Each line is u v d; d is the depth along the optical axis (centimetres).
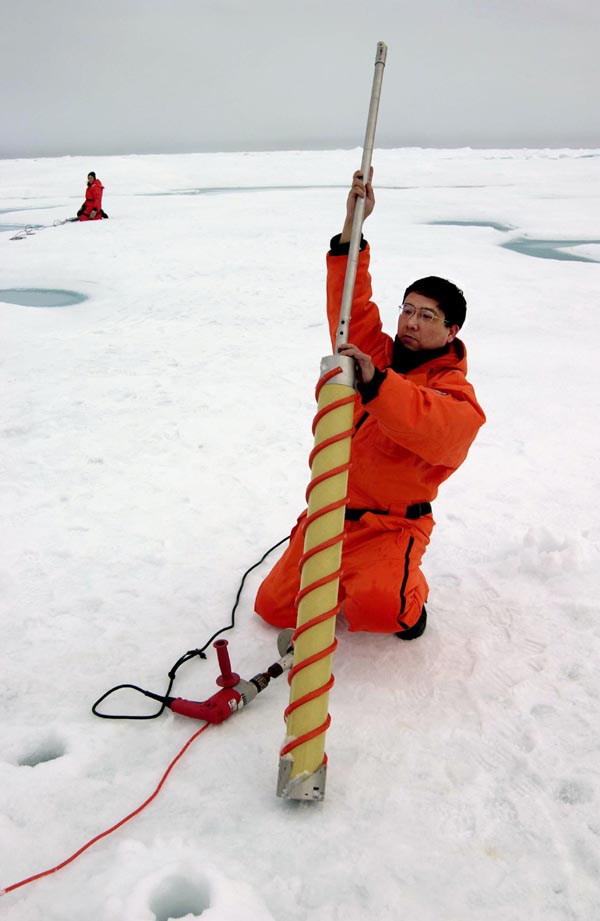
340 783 190
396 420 187
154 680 236
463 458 214
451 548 317
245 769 196
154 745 206
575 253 1206
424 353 221
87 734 209
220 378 583
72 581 296
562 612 265
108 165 3500
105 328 765
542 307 799
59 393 548
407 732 208
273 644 252
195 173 3284
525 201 1955
